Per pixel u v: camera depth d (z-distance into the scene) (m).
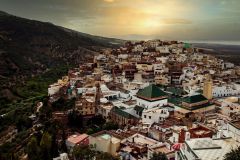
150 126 140.50
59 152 131.75
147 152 112.81
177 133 117.38
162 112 156.75
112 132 137.88
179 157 96.75
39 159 127.69
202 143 89.69
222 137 100.31
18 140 173.62
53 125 163.62
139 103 183.88
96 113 185.62
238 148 78.69
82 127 170.50
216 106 188.00
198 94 183.38
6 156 148.00
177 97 196.75
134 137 126.31
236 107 168.75
